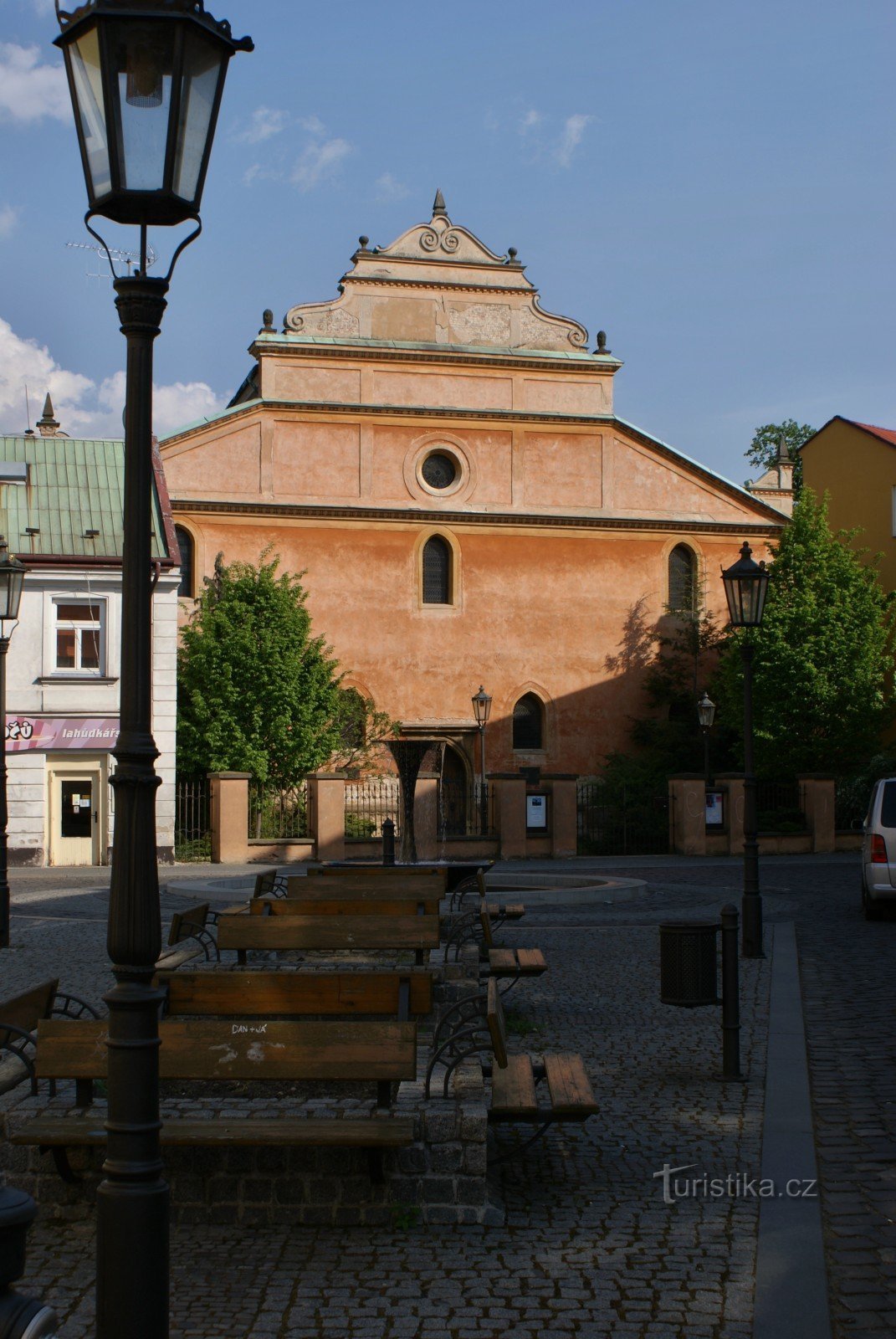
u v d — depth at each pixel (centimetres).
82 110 466
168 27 452
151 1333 434
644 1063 1006
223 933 1036
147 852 457
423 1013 779
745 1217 655
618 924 1997
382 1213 653
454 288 4519
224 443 4291
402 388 4450
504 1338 518
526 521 4509
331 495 4362
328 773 3606
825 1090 919
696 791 3878
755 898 1595
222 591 3928
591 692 4553
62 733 3519
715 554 4688
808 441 5106
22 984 1390
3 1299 325
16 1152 667
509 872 3033
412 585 4419
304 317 4400
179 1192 655
